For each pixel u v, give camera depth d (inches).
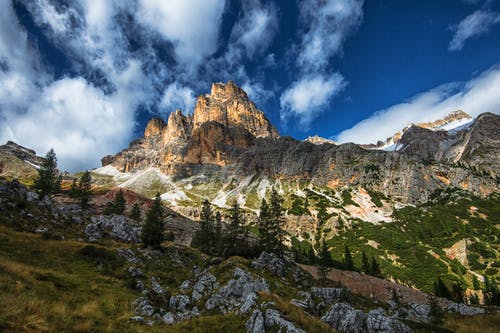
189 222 6063.0
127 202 5915.4
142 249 2456.9
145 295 1466.5
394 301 2669.8
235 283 1657.2
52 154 3732.8
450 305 2364.7
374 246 5920.3
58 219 2491.4
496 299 3523.6
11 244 1496.1
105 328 887.1
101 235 2556.6
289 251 5093.5
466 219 6614.2
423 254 5196.9
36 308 824.9
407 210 7869.1
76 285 1251.2
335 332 1121.4
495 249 5187.0
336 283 2723.9
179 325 1105.4
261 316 1066.1
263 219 3312.0
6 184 2405.3
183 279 2068.2
